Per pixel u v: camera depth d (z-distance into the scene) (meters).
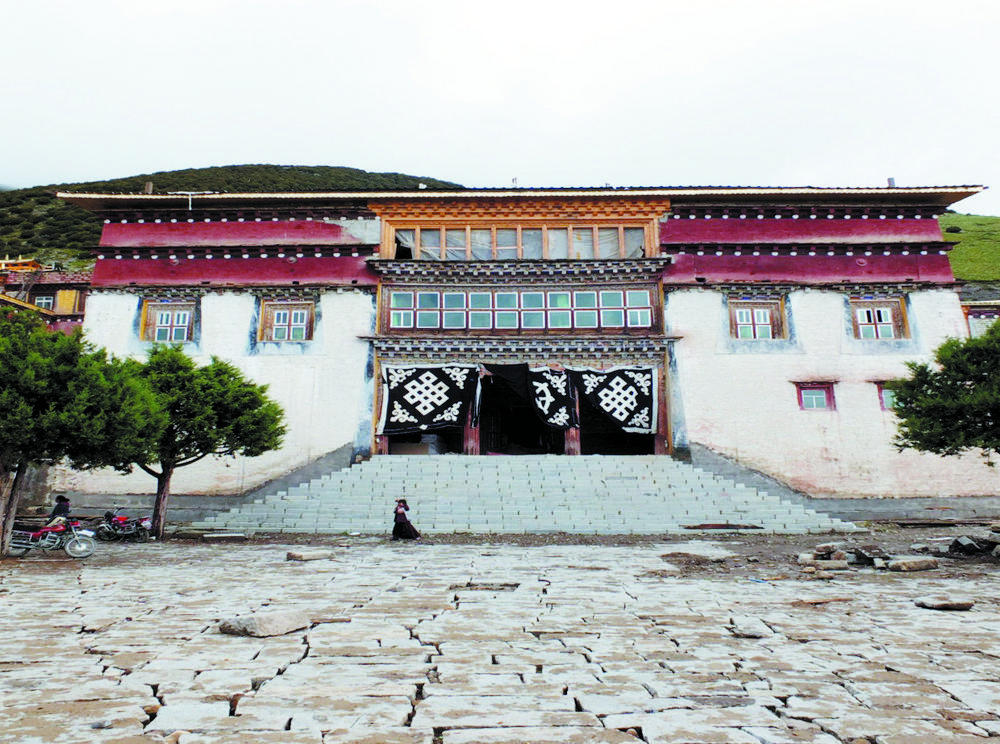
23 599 9.80
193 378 20.34
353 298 29.45
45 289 34.41
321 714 4.90
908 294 29.27
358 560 15.01
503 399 32.59
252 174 106.62
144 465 20.08
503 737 4.47
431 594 10.38
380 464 26.03
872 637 7.52
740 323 29.36
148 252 29.98
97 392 14.84
